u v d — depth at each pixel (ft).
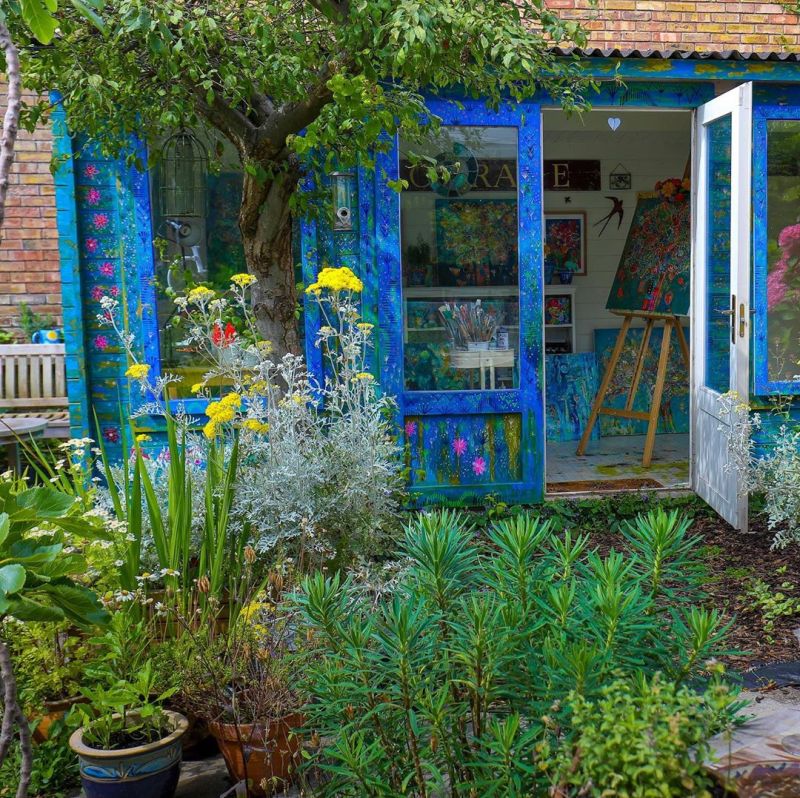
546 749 6.97
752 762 7.17
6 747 7.70
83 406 19.19
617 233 29.27
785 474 17.67
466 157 19.71
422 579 9.17
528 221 19.94
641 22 25.99
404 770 8.42
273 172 16.70
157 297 19.21
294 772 10.30
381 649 8.89
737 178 18.92
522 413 20.30
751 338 20.99
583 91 19.89
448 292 19.97
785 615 14.87
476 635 7.88
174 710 11.05
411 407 19.97
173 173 19.01
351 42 13.91
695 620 8.27
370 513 15.38
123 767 9.60
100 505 14.35
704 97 20.77
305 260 19.56
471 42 14.37
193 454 15.92
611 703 6.71
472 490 20.34
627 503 20.86
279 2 15.35
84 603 8.05
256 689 10.52
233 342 17.22
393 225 19.56
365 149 16.20
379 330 19.84
